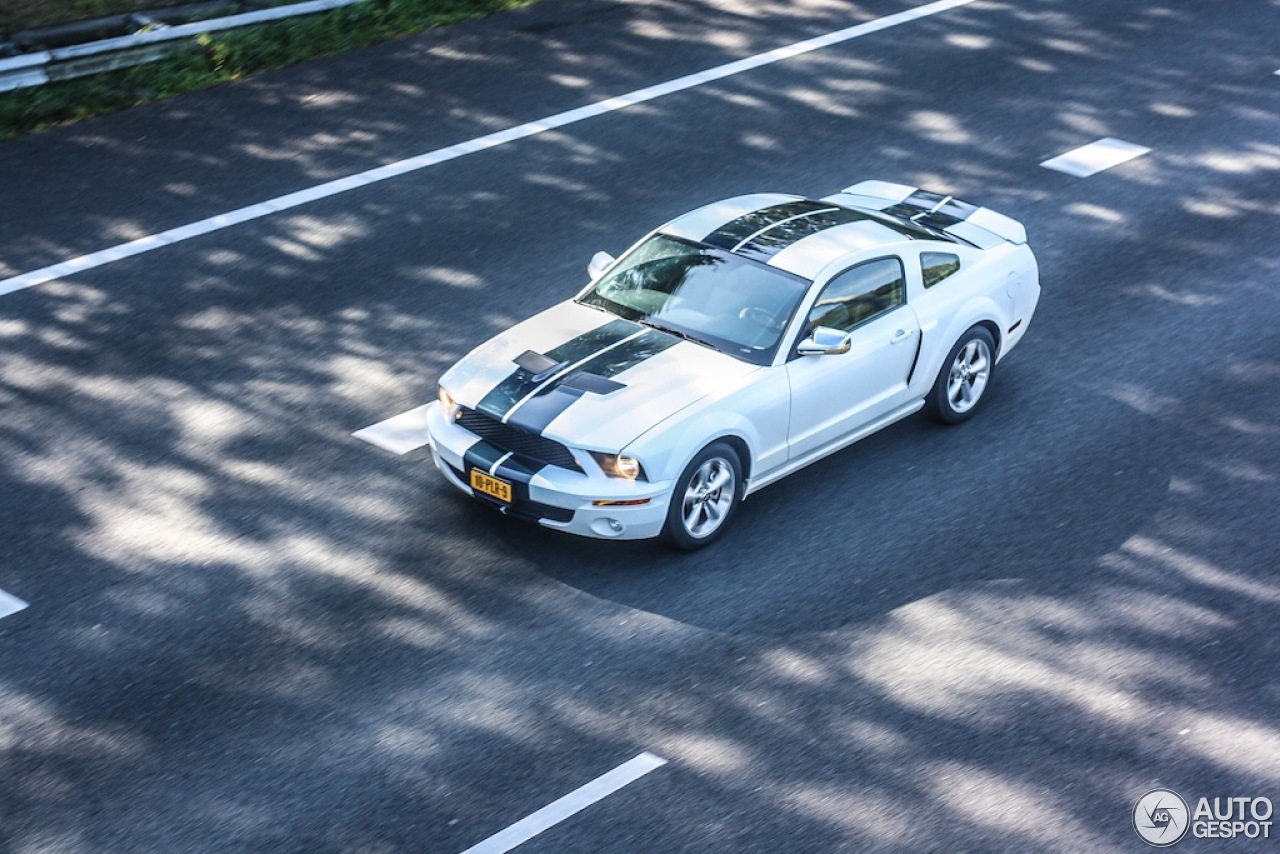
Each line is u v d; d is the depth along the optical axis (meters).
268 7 15.88
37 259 11.38
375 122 13.95
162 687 6.95
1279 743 6.78
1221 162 13.69
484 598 7.66
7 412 9.39
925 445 9.30
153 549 8.05
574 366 8.16
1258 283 11.51
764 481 8.41
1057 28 16.91
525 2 17.11
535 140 13.70
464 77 15.01
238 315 10.69
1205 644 7.47
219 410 9.50
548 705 6.86
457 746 6.59
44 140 13.37
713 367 8.12
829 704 6.93
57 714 6.75
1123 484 8.89
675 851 6.01
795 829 6.16
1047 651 7.36
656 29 16.50
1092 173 13.38
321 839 6.05
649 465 7.62
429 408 8.46
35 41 14.45
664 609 7.59
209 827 6.11
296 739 6.62
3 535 8.15
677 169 13.18
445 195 12.62
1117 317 11.00
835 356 8.46
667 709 6.86
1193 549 8.27
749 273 8.62
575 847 6.02
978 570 8.00
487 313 10.77
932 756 6.62
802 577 7.89
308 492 8.63
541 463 7.78
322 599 7.63
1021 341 10.68
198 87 14.52
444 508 8.51
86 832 6.07
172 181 12.70
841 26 16.78
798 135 13.95
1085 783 6.49
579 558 8.04
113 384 9.77
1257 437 9.45
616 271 9.04
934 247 9.27
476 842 6.04
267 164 13.06
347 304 10.87
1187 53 16.23
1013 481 8.90
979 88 15.18
